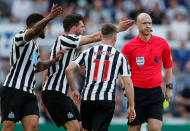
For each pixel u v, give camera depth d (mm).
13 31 36250
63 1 43625
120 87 35312
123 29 20656
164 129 29766
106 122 19328
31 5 44500
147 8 44500
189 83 37312
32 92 20266
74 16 22078
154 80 21984
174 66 37656
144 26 21891
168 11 45688
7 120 19781
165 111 35656
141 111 22047
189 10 46469
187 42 38781
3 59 36031
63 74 21250
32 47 20109
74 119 21391
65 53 21172
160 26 42188
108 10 44062
